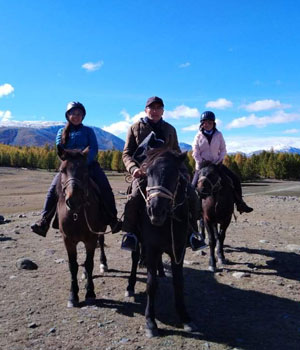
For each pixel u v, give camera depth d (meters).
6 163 105.00
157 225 4.04
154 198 4.03
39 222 5.72
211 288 5.92
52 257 7.68
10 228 10.99
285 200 20.27
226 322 4.70
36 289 5.81
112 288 5.92
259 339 4.25
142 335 4.34
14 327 4.50
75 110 5.68
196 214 5.10
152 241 4.45
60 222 5.20
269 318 4.82
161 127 5.46
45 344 4.10
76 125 5.83
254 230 10.69
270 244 8.84
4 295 5.54
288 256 7.78
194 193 5.11
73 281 5.29
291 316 4.87
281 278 6.40
